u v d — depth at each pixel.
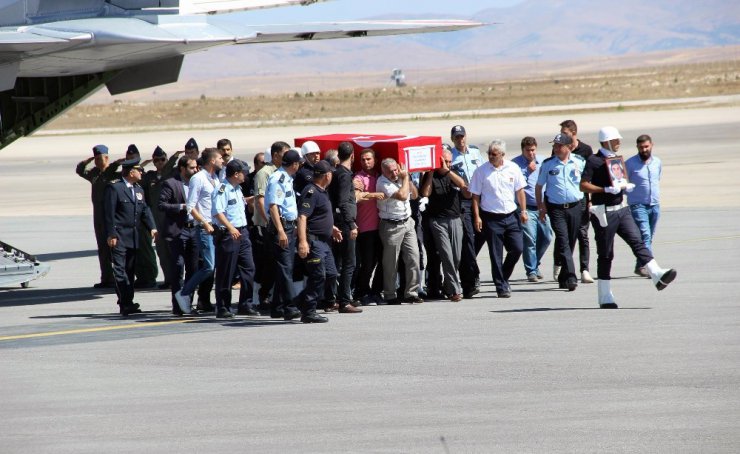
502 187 22.67
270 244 20.44
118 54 25.95
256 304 22.48
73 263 32.66
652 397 13.55
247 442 11.95
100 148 26.61
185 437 12.21
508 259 23.05
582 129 100.62
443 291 23.41
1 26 27.50
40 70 27.45
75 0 27.36
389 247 22.05
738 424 12.20
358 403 13.66
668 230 34.75
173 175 23.12
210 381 15.18
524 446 11.54
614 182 20.33
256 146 97.38
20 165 86.88
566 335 18.05
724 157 64.50
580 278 25.70
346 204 21.03
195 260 22.12
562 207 23.62
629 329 18.41
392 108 187.12
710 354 16.05
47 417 13.29
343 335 18.80
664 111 127.50
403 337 18.39
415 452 11.42
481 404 13.43
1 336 19.70
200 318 21.50
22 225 44.53
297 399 13.96
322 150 23.06
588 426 12.27
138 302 24.34
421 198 22.50
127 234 22.12
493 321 19.81
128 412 13.45
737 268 25.73
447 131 106.69
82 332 19.94
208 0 28.00
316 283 20.12
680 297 21.83
